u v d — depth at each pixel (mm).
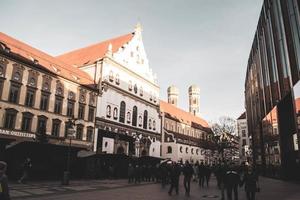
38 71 40562
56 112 42500
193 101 130750
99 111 50594
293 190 21828
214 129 81125
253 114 53875
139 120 62781
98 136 49406
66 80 44906
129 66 61656
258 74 44625
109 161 38656
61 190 20812
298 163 26859
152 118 68438
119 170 39688
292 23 25031
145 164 39812
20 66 38188
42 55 45938
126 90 59375
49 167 31922
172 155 78375
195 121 106688
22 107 37656
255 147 53031
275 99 33000
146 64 68312
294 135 27766
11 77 36844
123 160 40250
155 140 68500
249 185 13914
